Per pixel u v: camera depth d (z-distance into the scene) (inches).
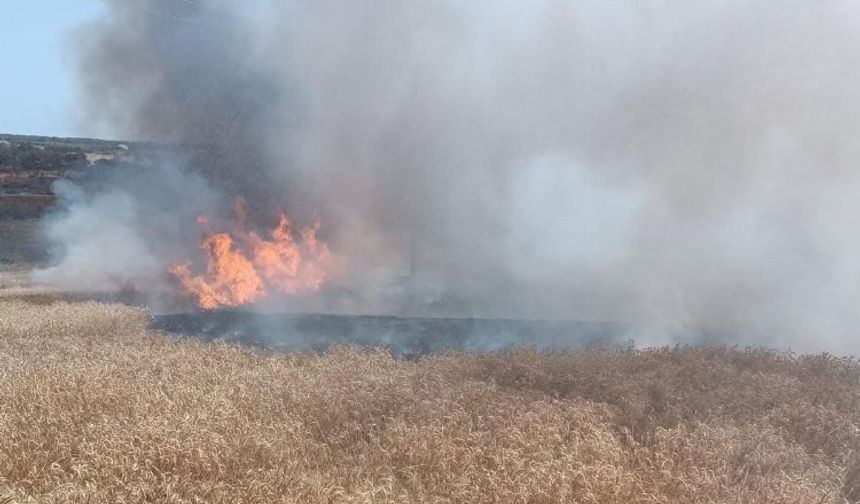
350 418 304.8
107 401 293.1
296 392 323.9
